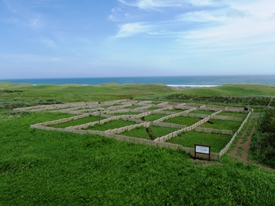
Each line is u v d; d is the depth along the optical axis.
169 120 28.09
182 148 15.56
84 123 26.36
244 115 32.22
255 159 14.85
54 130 21.67
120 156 14.56
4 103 43.00
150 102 48.03
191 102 48.53
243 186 10.68
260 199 9.86
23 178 12.12
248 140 19.23
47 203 9.91
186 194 10.37
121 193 10.55
